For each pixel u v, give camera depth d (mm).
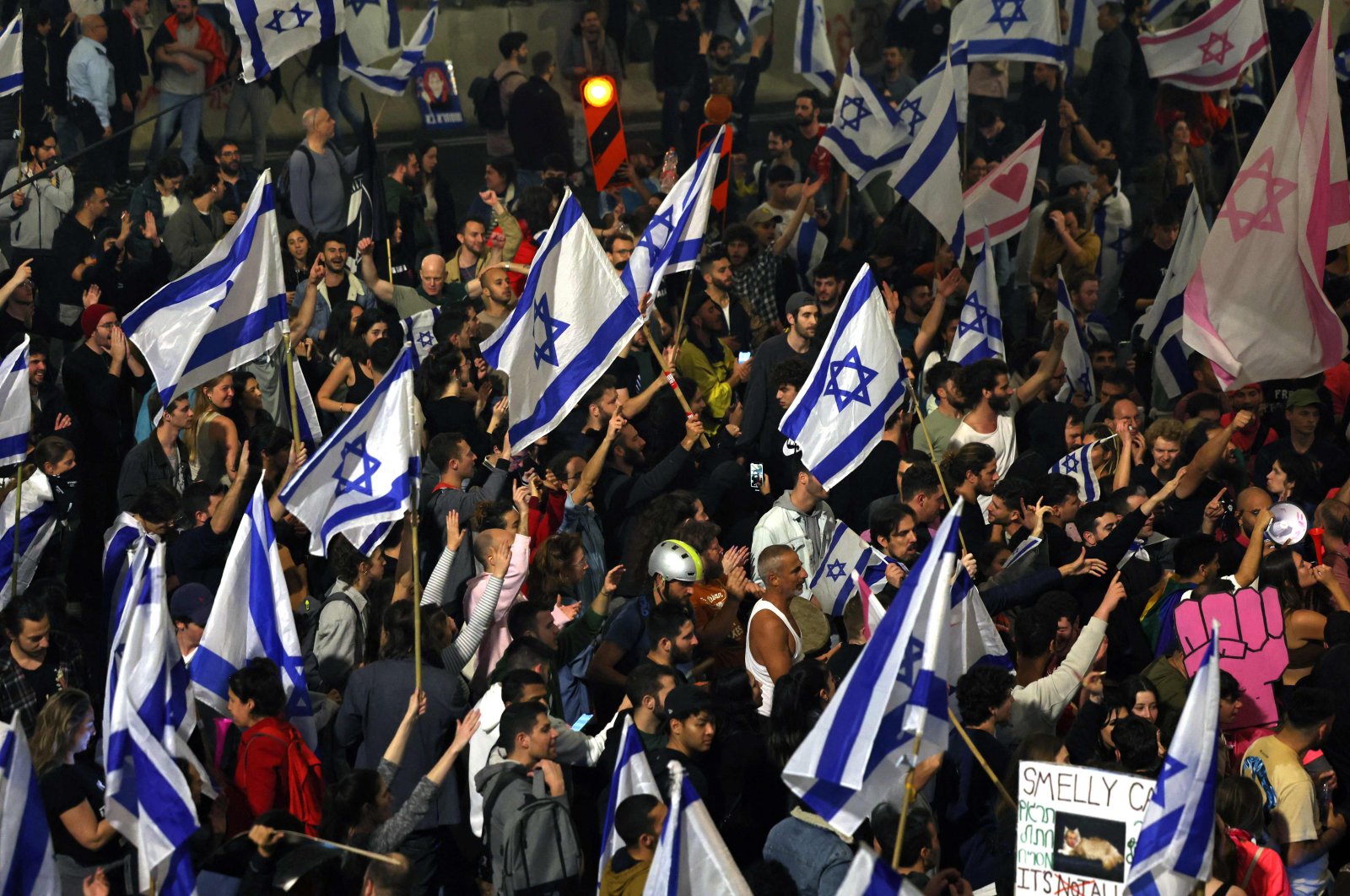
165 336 16656
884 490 18500
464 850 13891
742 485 18562
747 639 15219
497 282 21531
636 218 25797
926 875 11477
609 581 15602
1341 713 14758
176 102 29672
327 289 23375
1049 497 17672
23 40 28656
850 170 27312
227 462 18312
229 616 13406
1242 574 16672
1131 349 27141
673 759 12750
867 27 39500
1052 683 14523
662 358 19125
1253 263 20812
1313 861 13781
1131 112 34938
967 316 22594
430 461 17953
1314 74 20656
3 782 10086
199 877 11305
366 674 13727
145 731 11180
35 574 17266
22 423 16547
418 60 31578
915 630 10562
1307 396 21922
